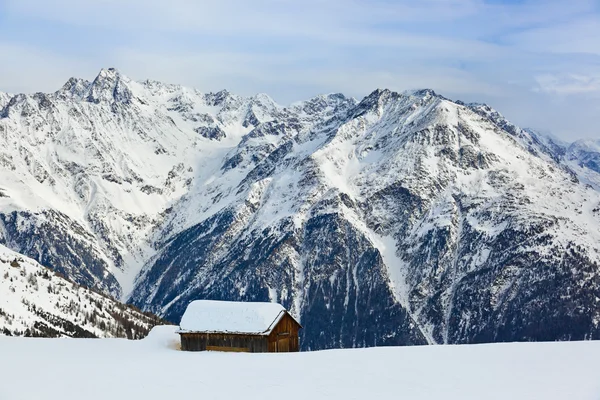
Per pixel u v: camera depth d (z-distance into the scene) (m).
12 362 86.75
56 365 83.88
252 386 69.56
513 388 67.50
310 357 86.69
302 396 65.69
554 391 66.25
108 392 68.31
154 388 69.44
